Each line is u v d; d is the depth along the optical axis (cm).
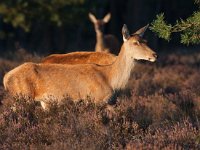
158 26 2506
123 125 2558
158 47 9106
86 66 2975
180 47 9150
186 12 9681
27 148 2380
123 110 2781
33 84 2947
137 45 2952
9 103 3027
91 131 2541
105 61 3403
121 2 9644
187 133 2489
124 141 2452
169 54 7519
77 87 2942
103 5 7956
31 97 2948
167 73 4828
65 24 8100
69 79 2944
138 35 2995
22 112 2786
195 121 2964
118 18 9656
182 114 3061
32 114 2783
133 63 2992
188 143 2431
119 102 3075
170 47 9156
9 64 4897
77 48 9019
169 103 3288
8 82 2966
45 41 8556
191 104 3266
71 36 9344
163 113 3084
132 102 3262
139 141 2381
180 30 2506
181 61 6253
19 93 2952
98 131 2519
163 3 9575
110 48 5372
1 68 4669
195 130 2528
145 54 2944
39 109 2798
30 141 2473
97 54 3434
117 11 9656
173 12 9644
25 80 2941
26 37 9456
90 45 9325
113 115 2695
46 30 8475
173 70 5103
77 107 2788
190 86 4012
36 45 9231
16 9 7475
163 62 5953
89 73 2948
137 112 2953
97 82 2934
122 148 2358
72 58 3431
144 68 5069
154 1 9119
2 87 3756
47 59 3444
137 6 9081
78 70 2961
